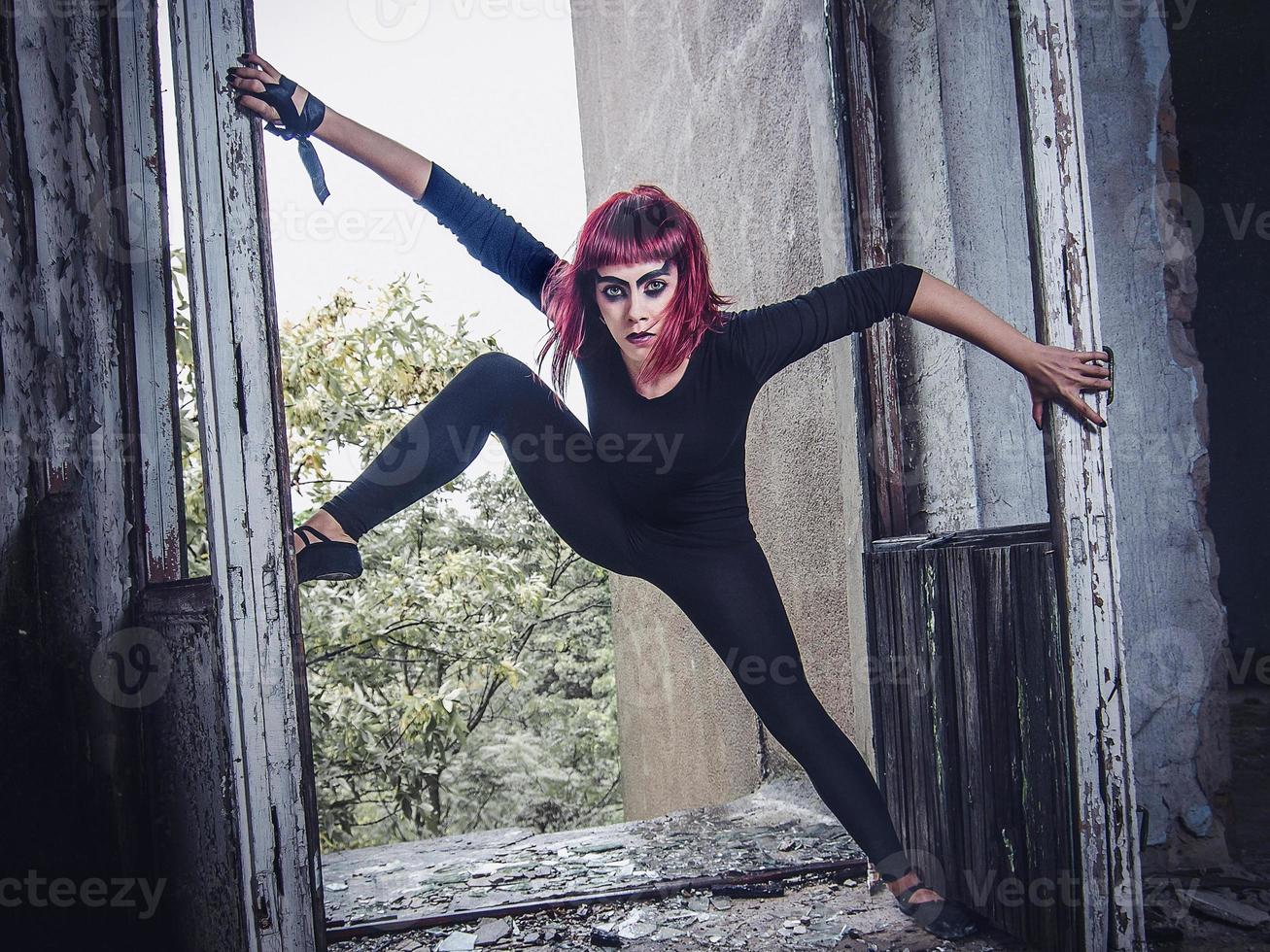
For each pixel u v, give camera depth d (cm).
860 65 222
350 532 166
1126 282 227
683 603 188
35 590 161
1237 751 317
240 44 149
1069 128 154
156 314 184
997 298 220
